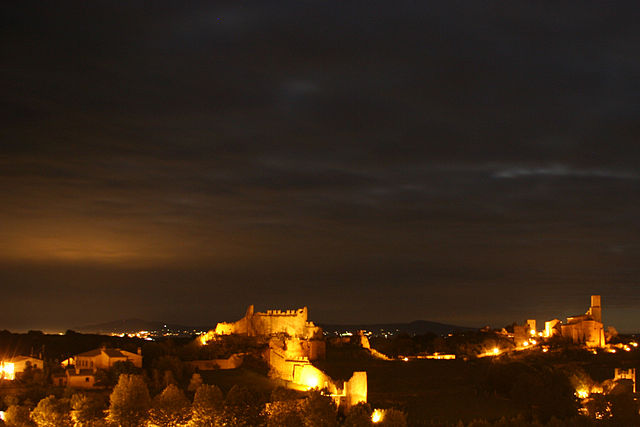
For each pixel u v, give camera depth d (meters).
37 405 161.88
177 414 166.75
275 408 170.88
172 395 168.38
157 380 195.62
